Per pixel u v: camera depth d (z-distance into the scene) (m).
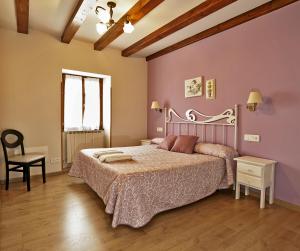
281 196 2.83
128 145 5.14
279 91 2.81
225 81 3.47
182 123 4.33
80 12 2.86
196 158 3.07
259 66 3.01
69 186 3.49
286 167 2.77
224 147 3.27
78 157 3.63
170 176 2.52
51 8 3.00
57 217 2.43
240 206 2.79
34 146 3.90
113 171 2.39
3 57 3.56
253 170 2.78
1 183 3.57
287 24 2.71
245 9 2.98
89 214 2.52
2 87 3.57
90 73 4.55
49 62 3.98
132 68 5.10
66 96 4.62
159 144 4.19
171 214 2.55
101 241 1.99
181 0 2.76
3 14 3.13
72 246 1.90
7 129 3.57
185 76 4.22
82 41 4.33
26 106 3.79
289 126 2.73
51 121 4.05
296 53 2.64
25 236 2.05
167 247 1.91
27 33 3.74
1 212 2.54
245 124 3.22
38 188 3.38
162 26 3.54
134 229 2.20
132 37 4.06
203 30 3.68
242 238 2.06
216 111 3.64
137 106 5.23
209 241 2.01
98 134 4.94
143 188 2.29
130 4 2.83
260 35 2.99
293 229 2.23
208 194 2.91
